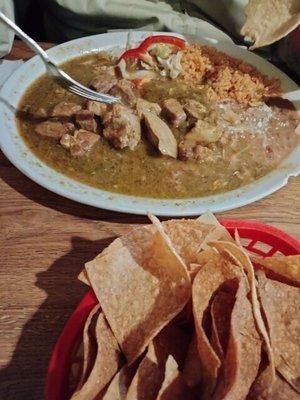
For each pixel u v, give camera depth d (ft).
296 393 0.70
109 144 1.23
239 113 1.31
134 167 1.18
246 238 0.97
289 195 1.13
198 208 1.06
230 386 0.65
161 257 0.81
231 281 0.76
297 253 0.93
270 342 0.71
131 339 0.75
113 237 1.03
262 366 0.70
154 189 1.14
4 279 0.95
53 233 1.03
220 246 0.79
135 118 1.25
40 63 1.37
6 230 1.03
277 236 0.95
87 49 1.47
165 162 1.20
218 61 1.44
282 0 1.22
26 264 0.98
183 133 1.27
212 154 1.21
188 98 1.35
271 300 0.76
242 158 1.20
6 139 1.18
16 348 0.86
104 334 0.75
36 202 1.09
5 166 1.15
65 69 1.43
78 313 0.83
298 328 0.75
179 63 1.43
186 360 0.75
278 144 1.24
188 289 0.77
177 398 0.70
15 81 1.32
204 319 0.74
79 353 0.81
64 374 0.78
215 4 1.62
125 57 1.43
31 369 0.84
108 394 0.70
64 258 0.99
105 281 0.79
